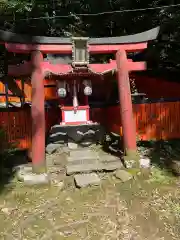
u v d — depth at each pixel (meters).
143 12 10.05
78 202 5.17
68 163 6.53
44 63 6.31
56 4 12.23
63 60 9.62
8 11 9.13
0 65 10.77
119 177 5.95
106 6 11.31
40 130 5.98
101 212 4.86
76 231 4.38
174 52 10.08
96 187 5.66
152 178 5.99
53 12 11.95
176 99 8.05
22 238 4.23
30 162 6.79
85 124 7.98
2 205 5.07
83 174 6.09
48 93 13.33
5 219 4.69
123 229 4.43
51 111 8.92
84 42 6.24
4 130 6.65
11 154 6.79
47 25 11.48
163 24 9.16
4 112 7.23
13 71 6.06
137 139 7.74
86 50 6.30
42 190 5.57
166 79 11.23
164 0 9.32
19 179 5.82
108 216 4.75
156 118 7.93
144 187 5.64
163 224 4.54
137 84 12.05
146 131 7.90
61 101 8.52
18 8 9.01
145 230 4.41
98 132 7.86
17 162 6.80
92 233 4.33
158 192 5.45
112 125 8.52
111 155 6.98
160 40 10.08
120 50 6.51
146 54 10.67
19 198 5.29
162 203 5.09
